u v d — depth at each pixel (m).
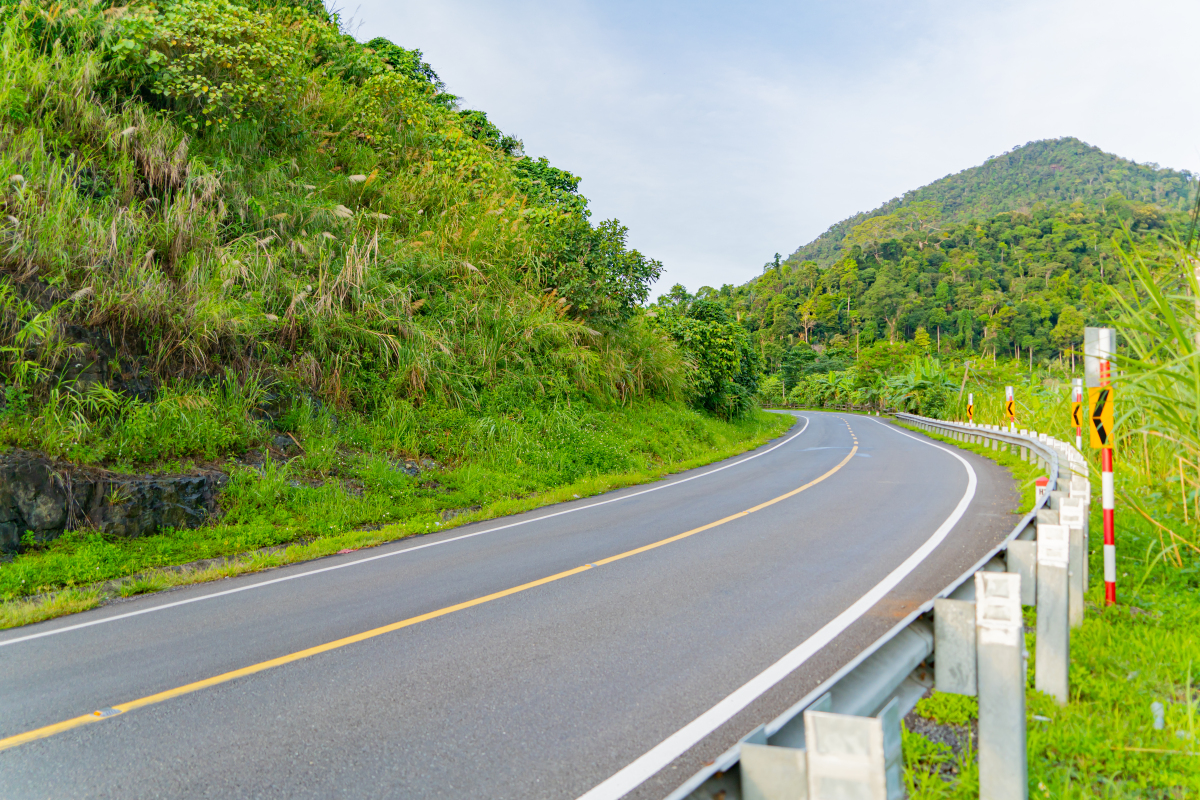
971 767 3.08
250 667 4.69
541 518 11.05
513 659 4.73
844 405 75.19
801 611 5.64
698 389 31.69
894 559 7.32
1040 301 140.62
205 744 3.57
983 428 21.83
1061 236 177.00
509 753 3.40
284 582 7.29
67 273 10.37
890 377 60.78
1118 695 3.76
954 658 2.57
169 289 11.38
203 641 5.32
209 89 14.16
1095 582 6.11
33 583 7.22
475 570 7.50
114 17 14.27
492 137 34.44
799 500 11.88
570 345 19.73
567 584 6.74
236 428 11.09
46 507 8.15
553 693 4.14
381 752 3.44
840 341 156.88
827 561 7.34
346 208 16.31
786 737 1.81
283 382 12.52
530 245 20.84
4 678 4.64
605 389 21.27
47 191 10.98
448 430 14.67
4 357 9.09
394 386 14.41
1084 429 8.45
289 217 15.21
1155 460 8.32
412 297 16.41
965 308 158.38
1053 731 3.31
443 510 11.80
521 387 17.36
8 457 8.08
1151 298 6.79
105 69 13.87
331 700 4.10
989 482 13.82
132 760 3.40
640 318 26.58
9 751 3.52
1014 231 197.12
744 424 37.91
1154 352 6.76
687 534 9.14
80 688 4.40
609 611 5.80
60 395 9.42
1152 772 3.02
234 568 7.82
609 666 4.56
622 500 12.82
